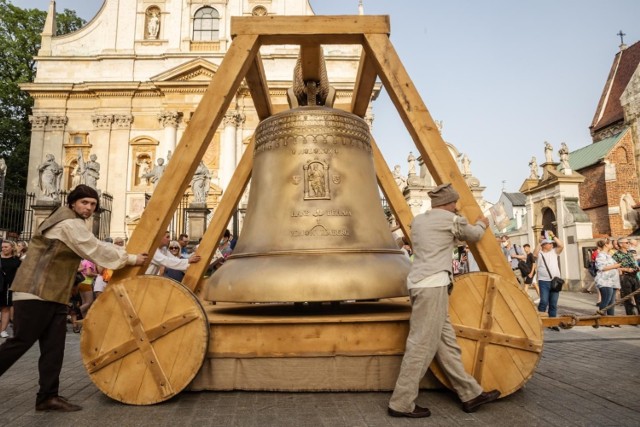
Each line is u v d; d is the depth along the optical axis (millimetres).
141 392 3428
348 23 4125
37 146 29375
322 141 4297
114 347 3484
